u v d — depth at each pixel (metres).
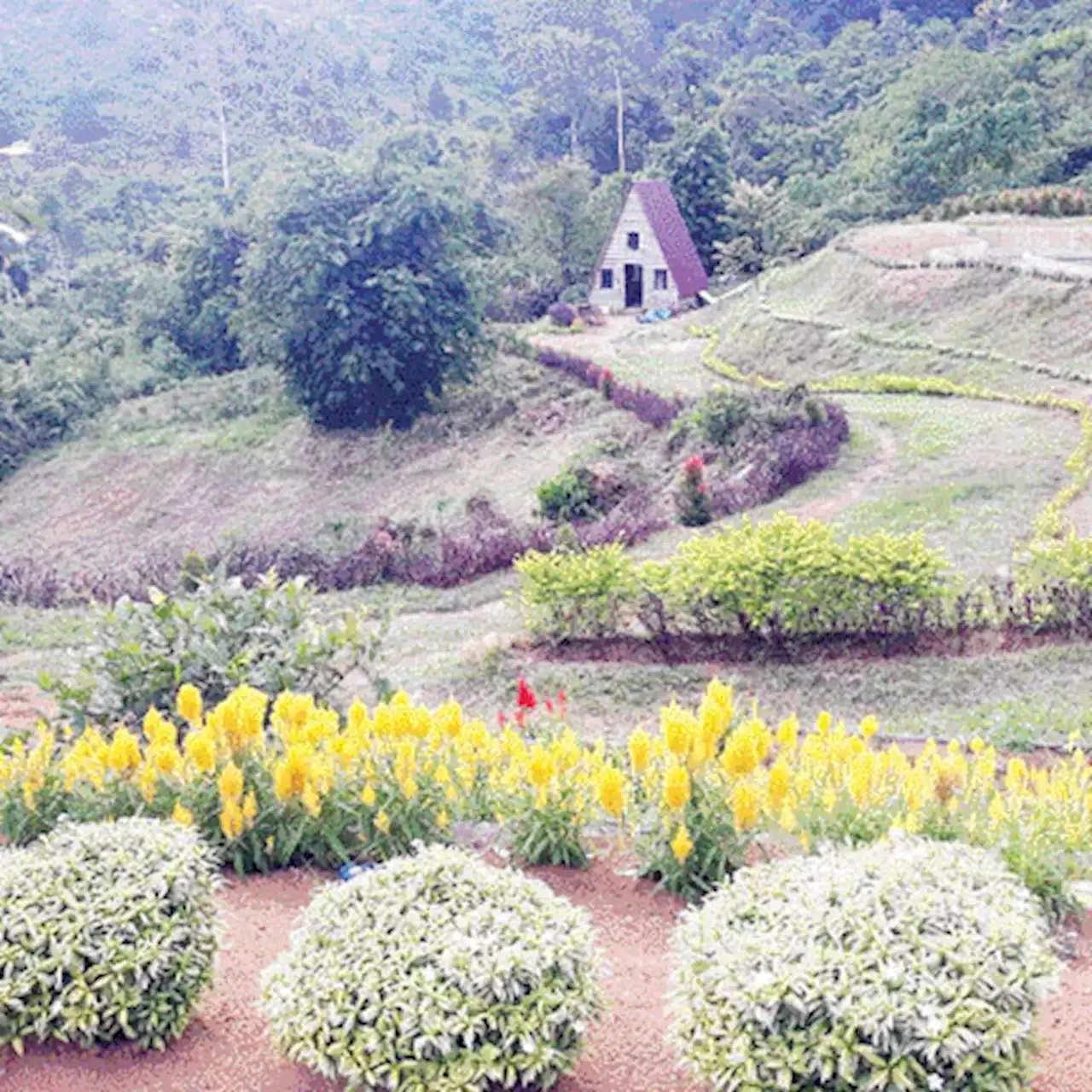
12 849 5.61
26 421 41.97
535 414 34.97
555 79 77.31
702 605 14.04
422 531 23.20
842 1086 3.82
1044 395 24.00
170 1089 4.45
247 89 97.44
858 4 86.81
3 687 14.82
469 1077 4.03
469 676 14.13
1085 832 6.74
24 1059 4.61
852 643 13.42
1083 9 69.44
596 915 5.96
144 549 33.00
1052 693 11.70
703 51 86.12
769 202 52.22
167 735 6.42
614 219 51.75
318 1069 4.18
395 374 36.56
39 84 97.38
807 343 32.66
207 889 5.01
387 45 112.88
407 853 6.43
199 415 41.78
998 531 16.73
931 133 50.28
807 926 4.08
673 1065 4.55
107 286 54.50
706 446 24.92
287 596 9.84
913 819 6.06
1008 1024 3.80
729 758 5.73
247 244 47.53
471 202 40.16
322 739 6.63
